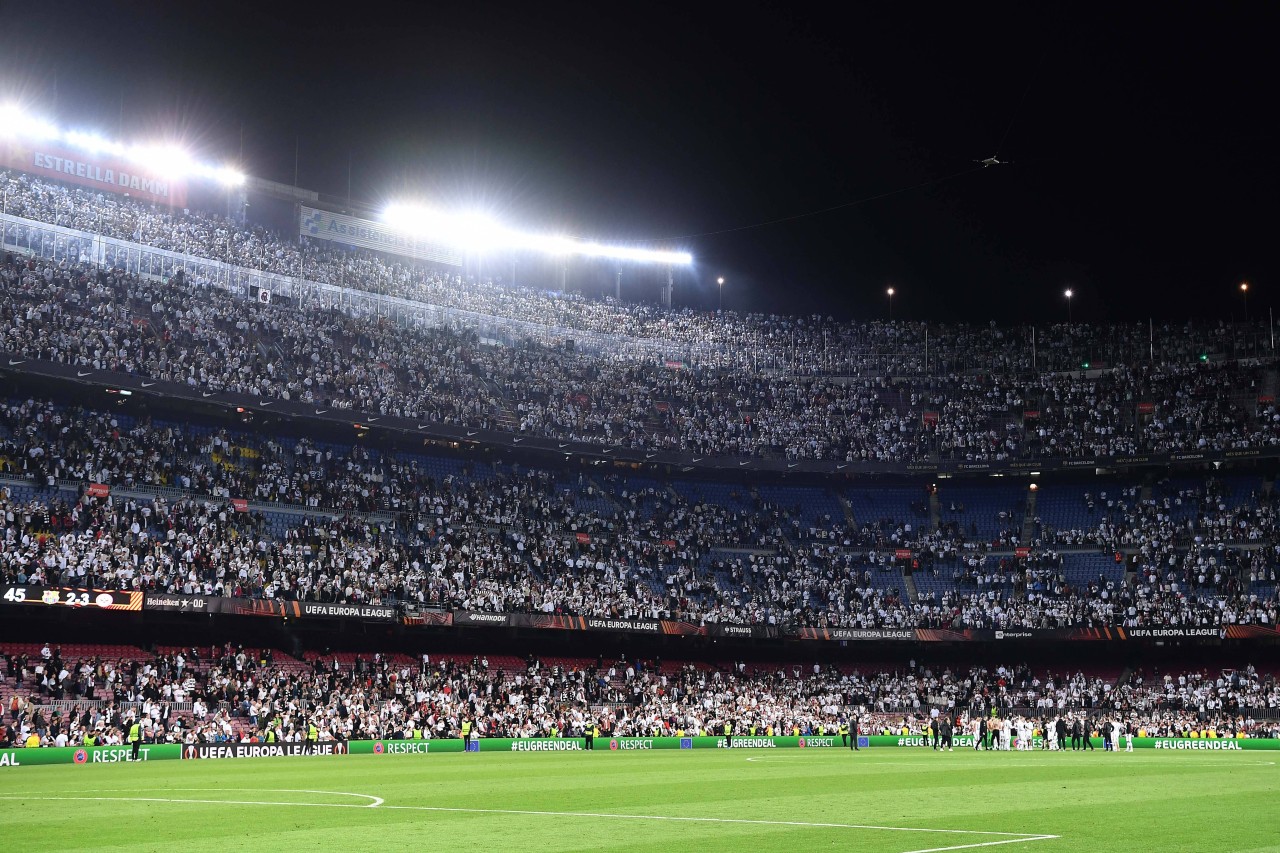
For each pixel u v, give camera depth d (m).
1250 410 94.88
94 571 59.59
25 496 64.31
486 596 73.25
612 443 89.75
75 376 67.44
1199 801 28.16
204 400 72.44
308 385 79.50
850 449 96.81
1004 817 24.05
